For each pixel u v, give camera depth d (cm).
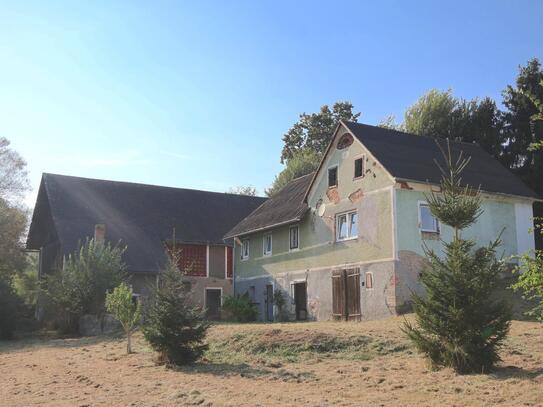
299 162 5650
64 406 1049
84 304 2945
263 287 3434
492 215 2588
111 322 2786
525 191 2733
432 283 1190
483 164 2869
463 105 3816
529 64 3328
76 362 1734
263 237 3506
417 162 2570
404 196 2405
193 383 1225
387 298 2347
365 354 1448
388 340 1538
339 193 2767
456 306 1151
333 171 2841
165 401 1055
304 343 1588
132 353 1847
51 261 4028
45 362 1794
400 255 2338
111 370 1506
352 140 2709
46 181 4228
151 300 1606
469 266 1178
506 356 1255
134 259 3784
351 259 2623
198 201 4766
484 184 2589
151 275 3775
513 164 3400
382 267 2398
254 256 3603
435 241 2420
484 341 1134
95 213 4100
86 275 2973
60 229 3791
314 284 2900
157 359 1567
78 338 2697
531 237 2695
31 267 5869
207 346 1547
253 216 3834
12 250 4206
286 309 3152
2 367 1731
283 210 3359
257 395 1055
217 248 4291
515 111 3409
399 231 2355
